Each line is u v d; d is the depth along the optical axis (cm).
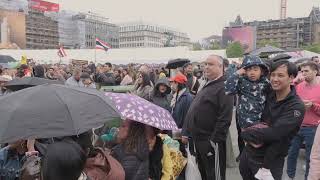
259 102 380
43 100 236
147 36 17675
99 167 248
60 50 3866
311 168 320
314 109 579
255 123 376
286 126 354
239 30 12019
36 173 238
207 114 487
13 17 9394
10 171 299
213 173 490
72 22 15162
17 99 238
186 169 409
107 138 338
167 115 338
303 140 615
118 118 277
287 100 362
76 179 185
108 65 1505
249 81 385
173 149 350
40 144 294
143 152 308
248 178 392
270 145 362
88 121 236
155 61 3791
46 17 13638
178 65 898
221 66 494
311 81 592
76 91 255
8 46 7331
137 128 312
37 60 3962
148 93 749
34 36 13012
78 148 189
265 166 364
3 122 224
